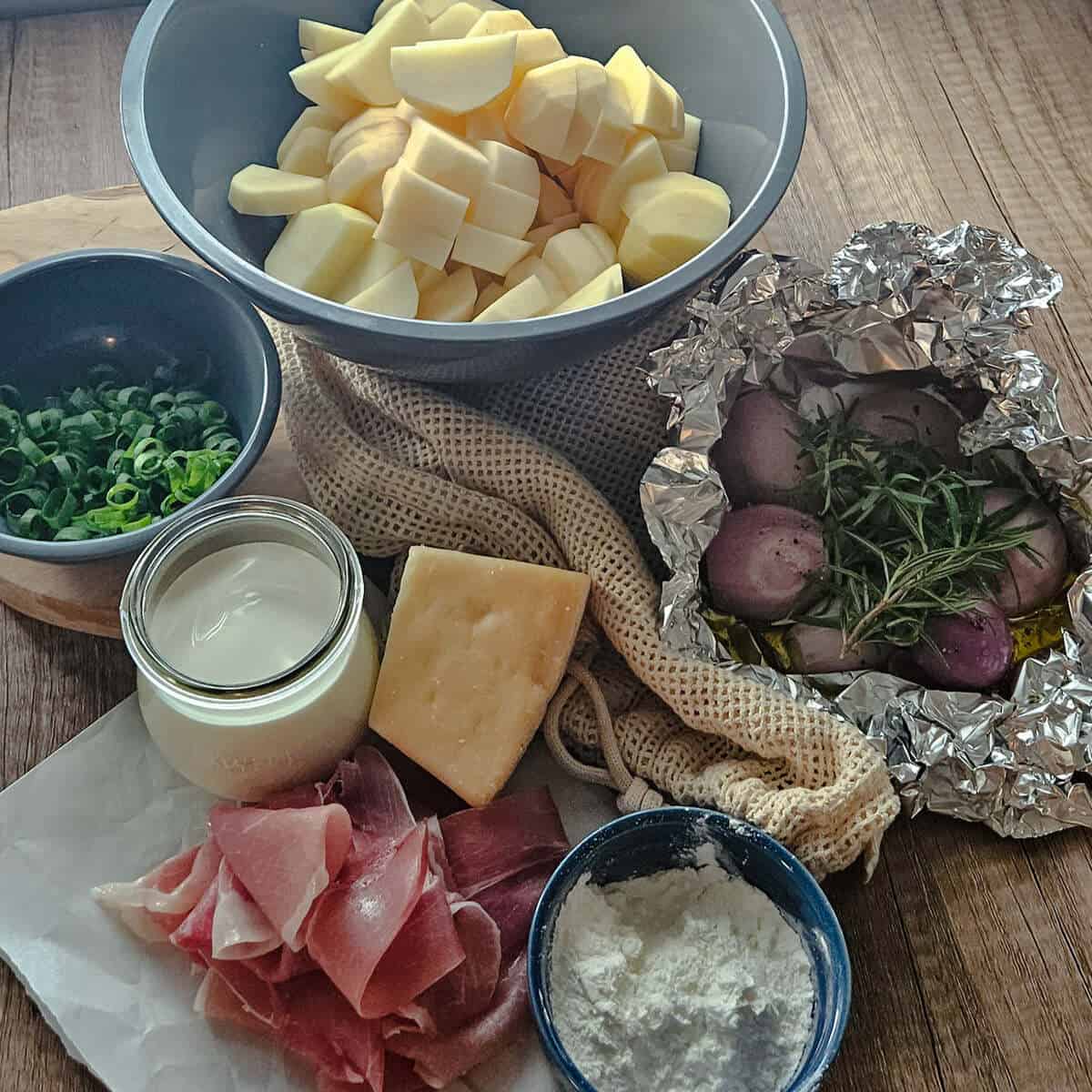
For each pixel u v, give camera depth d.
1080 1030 0.44
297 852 0.43
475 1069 0.43
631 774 0.48
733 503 0.52
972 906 0.47
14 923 0.45
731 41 0.52
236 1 0.51
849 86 0.69
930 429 0.52
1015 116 0.68
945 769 0.47
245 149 0.53
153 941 0.45
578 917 0.44
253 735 0.45
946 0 0.73
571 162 0.50
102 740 0.49
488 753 0.46
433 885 0.44
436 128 0.47
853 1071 0.43
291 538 0.47
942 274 0.49
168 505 0.50
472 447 0.51
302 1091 0.42
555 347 0.45
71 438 0.52
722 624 0.50
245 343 0.51
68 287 0.52
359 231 0.48
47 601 0.50
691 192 0.49
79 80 0.68
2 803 0.47
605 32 0.56
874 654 0.49
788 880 0.43
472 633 0.47
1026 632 0.51
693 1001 0.42
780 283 0.49
